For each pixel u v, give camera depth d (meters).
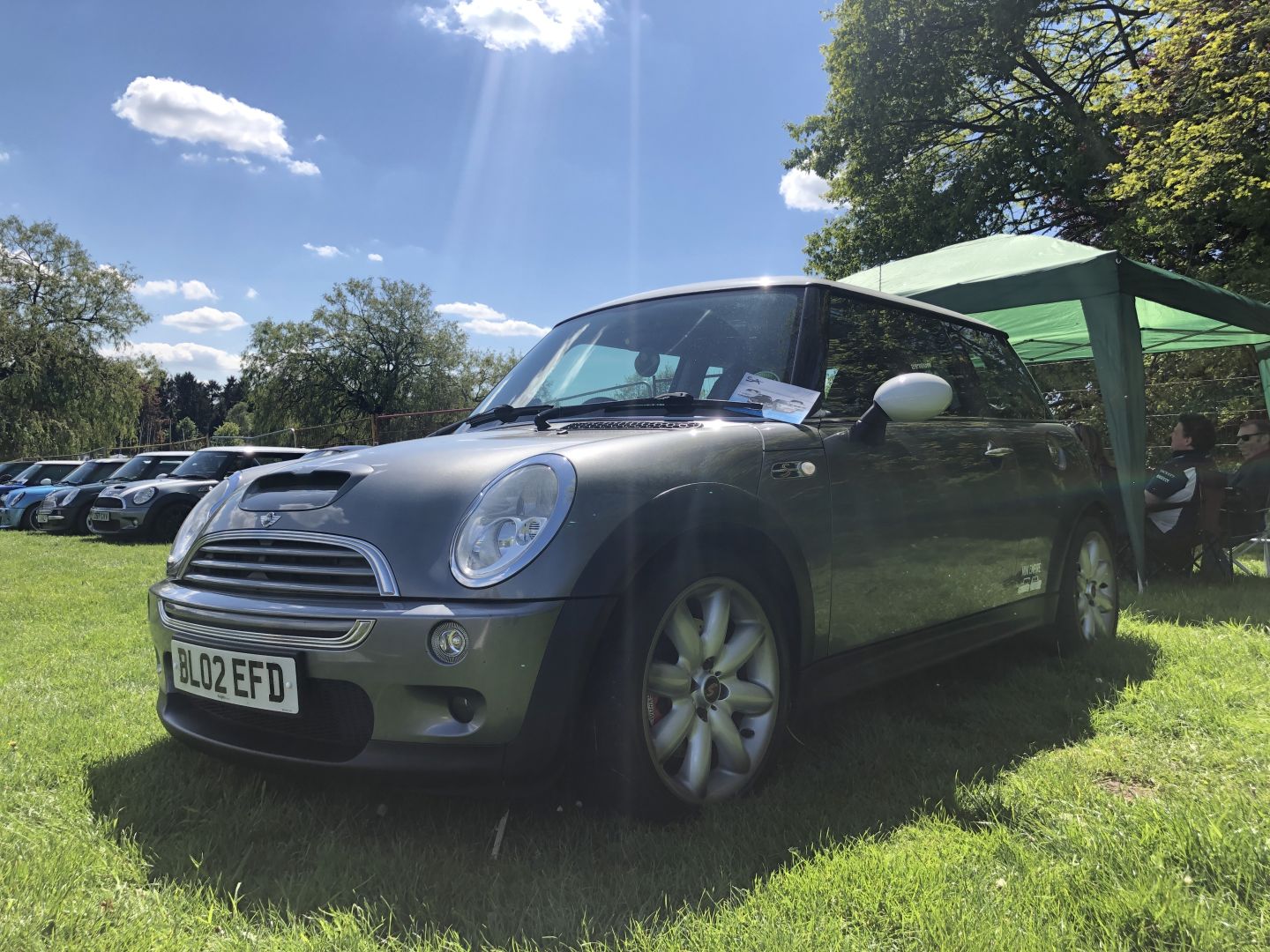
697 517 2.17
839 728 2.94
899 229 18.69
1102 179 16.19
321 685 2.01
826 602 2.56
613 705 2.01
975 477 3.28
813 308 2.97
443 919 1.74
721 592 2.27
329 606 2.00
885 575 2.78
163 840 2.14
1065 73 18.34
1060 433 4.09
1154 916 1.65
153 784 2.47
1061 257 6.32
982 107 19.34
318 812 2.27
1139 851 1.91
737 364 2.86
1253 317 7.27
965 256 7.09
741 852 1.98
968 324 3.88
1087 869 1.84
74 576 8.06
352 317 51.69
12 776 2.56
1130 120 12.32
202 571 2.34
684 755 2.19
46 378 38.06
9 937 1.65
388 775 1.92
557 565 1.95
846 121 18.66
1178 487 6.31
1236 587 5.98
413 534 2.03
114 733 2.98
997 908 1.71
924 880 1.83
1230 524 6.42
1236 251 13.47
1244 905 1.72
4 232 39.03
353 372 51.44
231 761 2.20
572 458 2.11
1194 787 2.38
